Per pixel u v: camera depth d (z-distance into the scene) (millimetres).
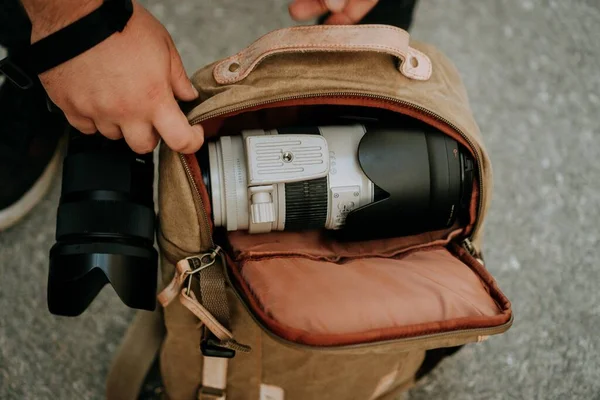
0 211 1052
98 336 1031
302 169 713
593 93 1326
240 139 744
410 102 728
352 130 767
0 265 1066
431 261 763
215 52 1288
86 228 674
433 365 926
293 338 615
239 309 750
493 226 1170
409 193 755
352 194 750
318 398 863
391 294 678
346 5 795
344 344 614
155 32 649
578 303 1113
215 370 816
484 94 1296
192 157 708
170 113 651
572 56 1362
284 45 674
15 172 1039
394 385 917
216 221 743
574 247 1165
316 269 730
